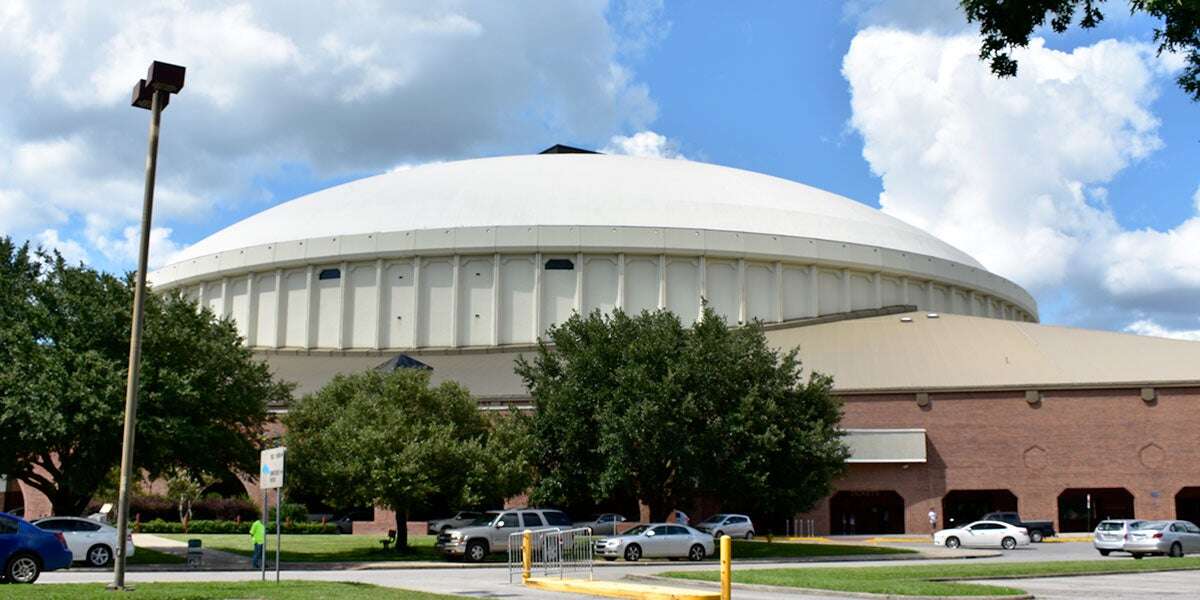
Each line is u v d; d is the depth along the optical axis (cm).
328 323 7688
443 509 5744
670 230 7556
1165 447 5731
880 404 6012
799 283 7831
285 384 4447
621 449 4359
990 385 5953
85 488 3688
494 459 4278
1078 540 5494
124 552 2230
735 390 4544
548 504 4988
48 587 2214
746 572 3088
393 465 4122
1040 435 5869
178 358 3816
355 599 2072
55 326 3734
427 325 7525
